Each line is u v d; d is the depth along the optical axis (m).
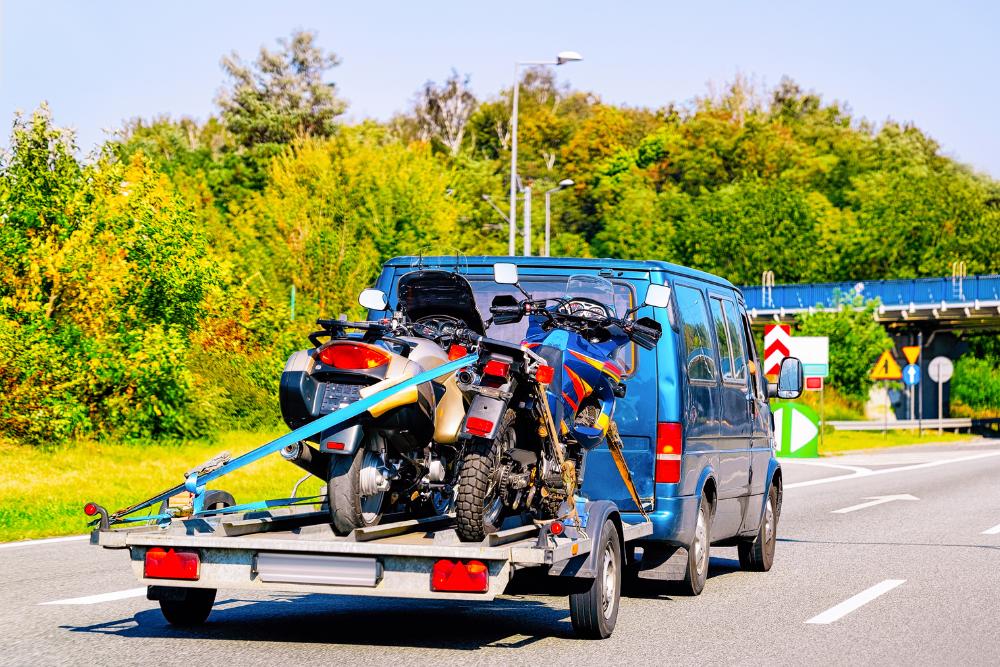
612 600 12.56
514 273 14.15
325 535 12.19
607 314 14.02
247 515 12.92
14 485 25.80
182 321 38.44
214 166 130.75
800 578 17.38
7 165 35.00
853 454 55.06
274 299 47.56
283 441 11.55
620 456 13.81
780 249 132.38
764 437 18.52
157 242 37.00
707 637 12.59
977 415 106.12
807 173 170.75
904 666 11.29
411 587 10.68
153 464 30.62
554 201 157.50
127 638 11.84
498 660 11.13
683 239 134.00
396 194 59.94
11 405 31.55
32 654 10.99
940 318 93.25
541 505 12.23
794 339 45.06
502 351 11.68
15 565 17.05
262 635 12.18
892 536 22.66
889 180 146.88
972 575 17.58
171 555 11.18
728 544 18.05
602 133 172.75
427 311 13.16
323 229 49.66
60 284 34.16
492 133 190.62
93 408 33.72
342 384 11.76
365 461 11.68
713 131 169.75
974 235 136.25
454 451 12.13
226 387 39.03
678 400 14.41
